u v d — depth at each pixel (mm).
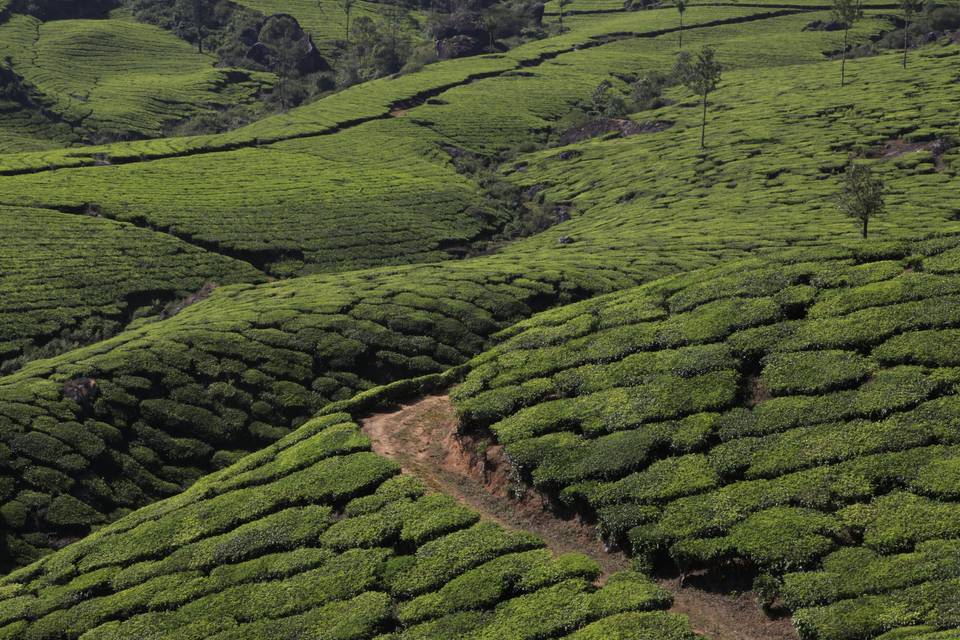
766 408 36875
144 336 74062
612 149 150000
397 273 89375
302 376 68750
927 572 26719
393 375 69312
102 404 63719
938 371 34531
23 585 43500
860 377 36188
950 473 29969
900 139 119375
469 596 32281
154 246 100938
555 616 30078
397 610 33344
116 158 138500
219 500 44281
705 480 34219
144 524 45219
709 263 82875
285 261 103875
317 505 41000
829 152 120750
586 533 35781
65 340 81625
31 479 57531
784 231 90438
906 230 82250
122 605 38094
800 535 30078
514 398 44031
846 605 26734
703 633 28891
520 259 92188
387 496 39781
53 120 175000
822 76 167375
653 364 42406
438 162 152375
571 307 53656
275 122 171250
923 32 193500
